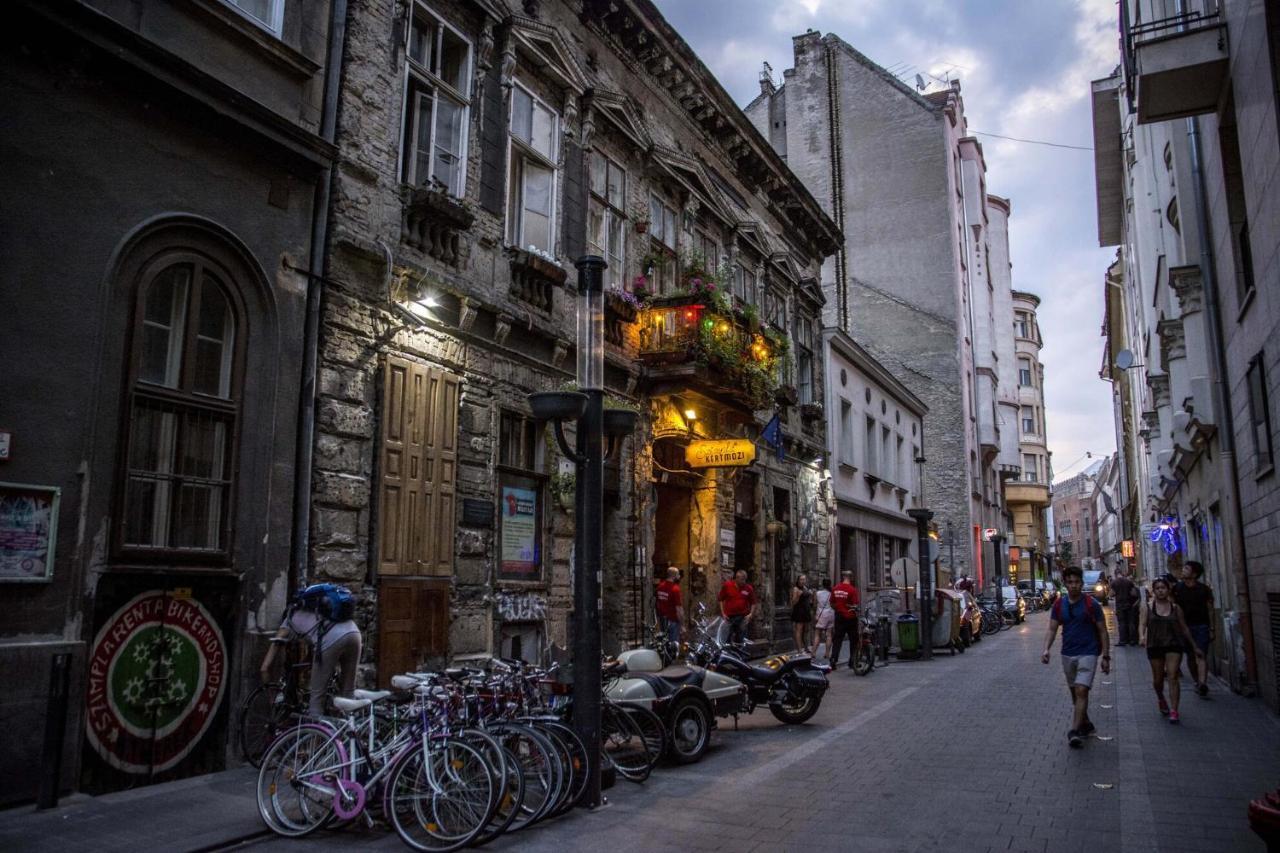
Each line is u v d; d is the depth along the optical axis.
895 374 40.16
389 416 9.70
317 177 9.21
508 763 6.10
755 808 6.88
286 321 8.74
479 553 10.91
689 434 16.31
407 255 10.20
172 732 7.43
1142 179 22.38
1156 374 20.69
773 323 21.78
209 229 8.01
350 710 6.38
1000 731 10.24
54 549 6.63
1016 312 66.69
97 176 7.12
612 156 15.07
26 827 5.88
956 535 38.59
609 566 14.12
